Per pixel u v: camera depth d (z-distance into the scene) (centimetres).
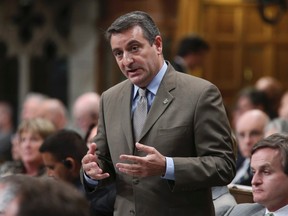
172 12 2681
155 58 825
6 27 2866
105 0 2811
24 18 2873
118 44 812
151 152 773
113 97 877
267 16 2570
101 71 2847
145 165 770
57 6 2873
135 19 812
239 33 2762
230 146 818
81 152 1117
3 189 503
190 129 815
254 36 2777
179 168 783
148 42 816
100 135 881
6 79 2905
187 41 1789
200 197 831
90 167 812
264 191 851
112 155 856
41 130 1384
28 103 2178
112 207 1028
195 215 827
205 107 813
